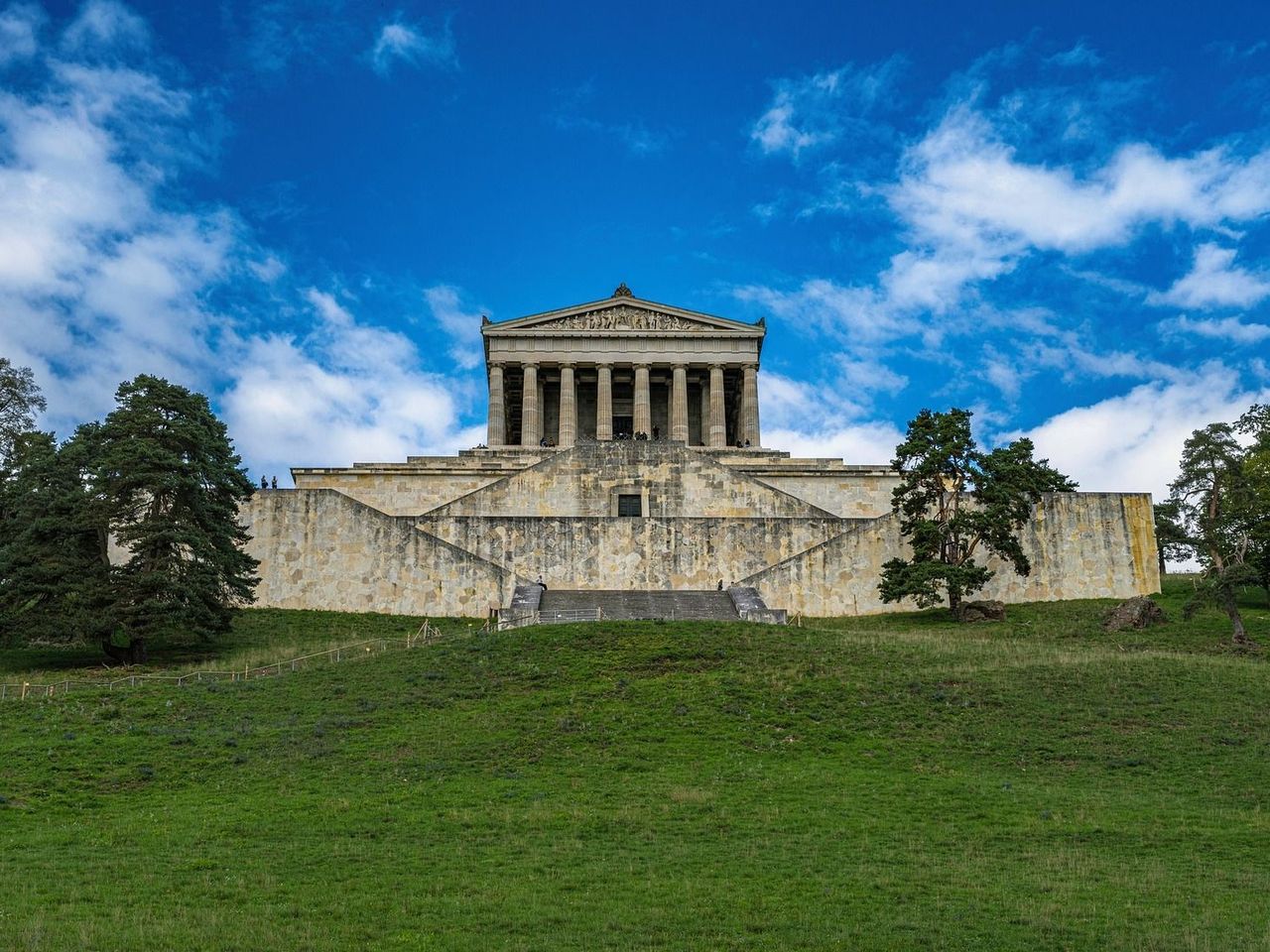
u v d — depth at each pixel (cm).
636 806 3569
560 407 12319
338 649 6112
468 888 2820
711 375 12062
